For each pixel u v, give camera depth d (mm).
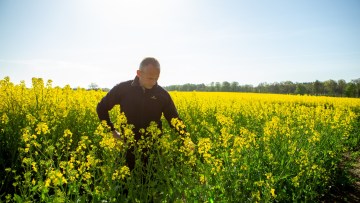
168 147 4000
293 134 6789
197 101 11266
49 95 6746
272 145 6031
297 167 5348
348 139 10047
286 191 5121
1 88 6258
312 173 5367
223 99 16938
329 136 7699
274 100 23250
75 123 6398
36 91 6688
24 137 3758
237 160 4398
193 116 8922
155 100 4422
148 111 4410
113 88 4492
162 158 4109
